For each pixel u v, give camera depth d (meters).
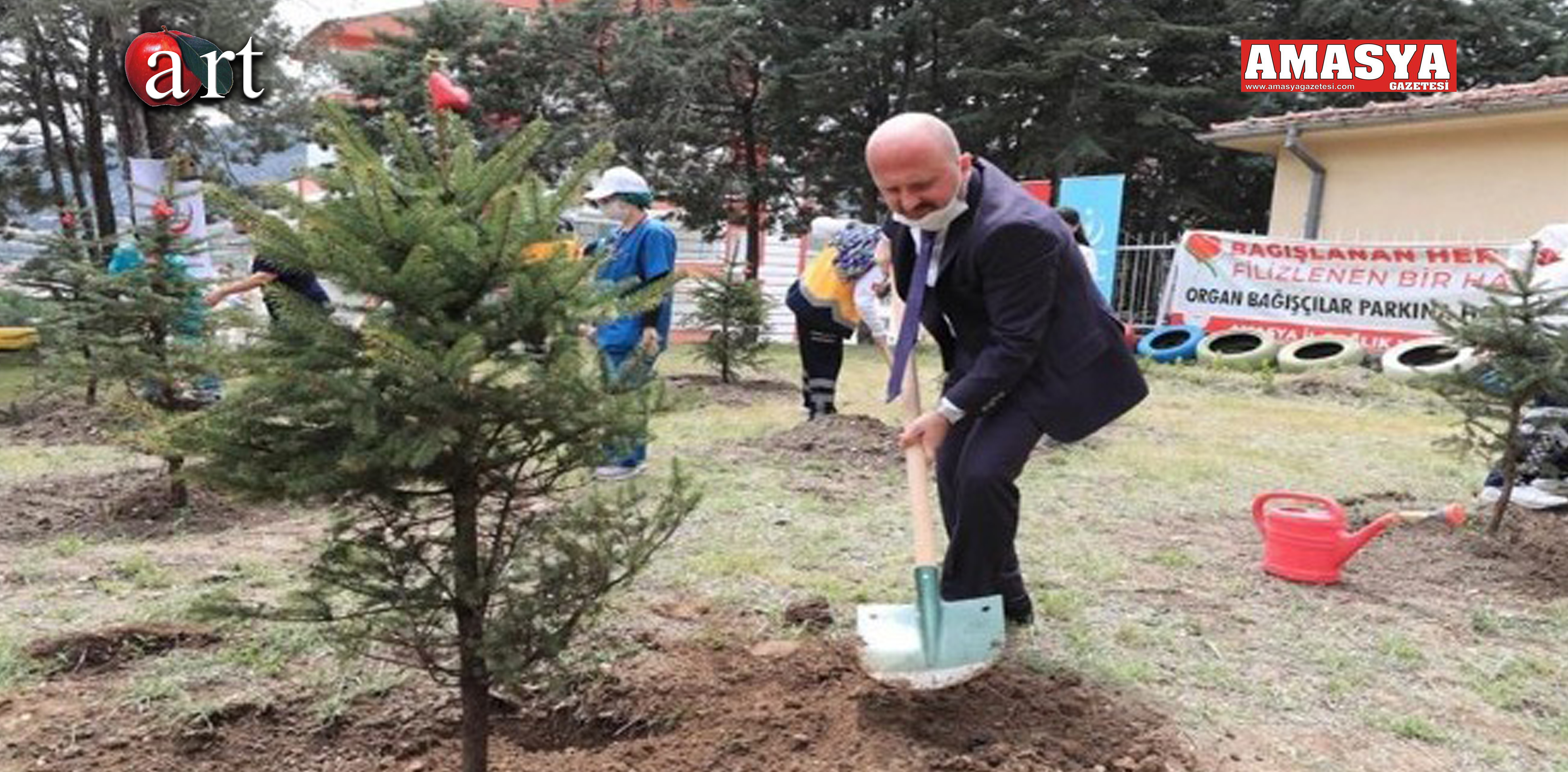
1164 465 7.05
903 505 5.60
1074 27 20.47
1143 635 3.75
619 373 2.32
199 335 4.32
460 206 2.21
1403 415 9.91
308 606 2.28
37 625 3.54
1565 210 12.62
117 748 2.72
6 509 5.29
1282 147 15.60
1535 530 5.14
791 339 23.69
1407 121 13.22
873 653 2.88
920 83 21.66
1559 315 4.86
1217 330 14.87
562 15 19.27
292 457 2.06
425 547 2.28
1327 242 13.85
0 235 7.34
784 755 2.67
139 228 5.14
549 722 2.98
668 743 2.77
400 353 1.96
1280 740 2.96
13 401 8.62
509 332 2.12
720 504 5.49
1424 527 5.33
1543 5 22.86
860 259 6.94
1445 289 12.79
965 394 3.03
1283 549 4.50
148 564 4.31
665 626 3.65
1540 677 3.53
